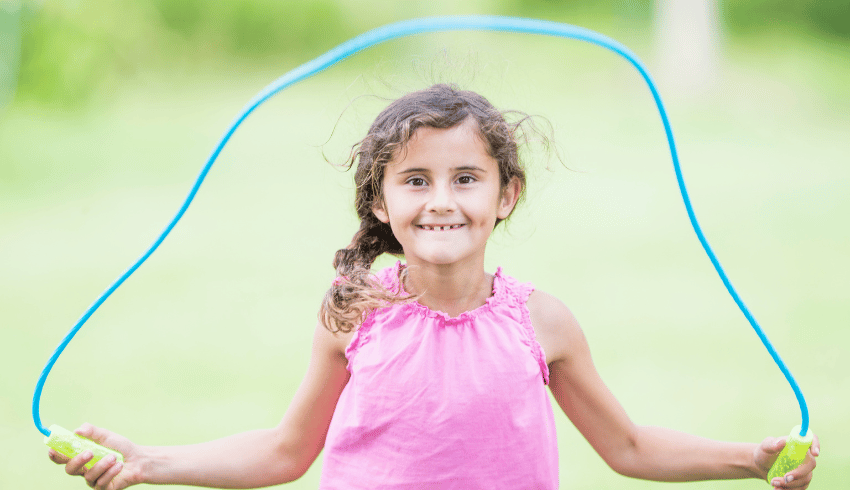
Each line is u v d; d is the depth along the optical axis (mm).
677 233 8047
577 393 2082
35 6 16156
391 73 2719
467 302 1966
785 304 6043
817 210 8922
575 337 2035
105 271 6918
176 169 11281
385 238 2105
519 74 16891
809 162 11438
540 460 1902
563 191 9820
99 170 11180
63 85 16141
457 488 1864
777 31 22938
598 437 2111
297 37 23984
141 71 19188
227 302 6125
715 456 2061
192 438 4070
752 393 4586
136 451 2035
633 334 5473
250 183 10391
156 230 8281
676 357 5074
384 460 1892
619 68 19734
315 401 2049
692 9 19141
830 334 5434
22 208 9172
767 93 17875
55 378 4797
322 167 10906
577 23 24453
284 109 16094
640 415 4336
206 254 7414
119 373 4879
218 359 5078
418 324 1917
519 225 8125
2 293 6340
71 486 3699
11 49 15656
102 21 17641
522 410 1893
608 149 12352
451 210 1869
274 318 5793
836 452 3893
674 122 14898
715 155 12039
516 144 2014
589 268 6898
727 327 5586
